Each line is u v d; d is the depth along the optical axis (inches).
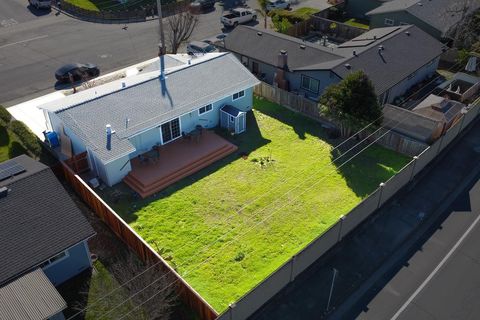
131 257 809.5
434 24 1646.2
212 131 1238.3
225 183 1056.2
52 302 642.2
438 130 1135.0
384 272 830.5
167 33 1854.1
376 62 1350.9
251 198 1008.2
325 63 1338.6
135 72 1544.0
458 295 786.8
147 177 1050.7
